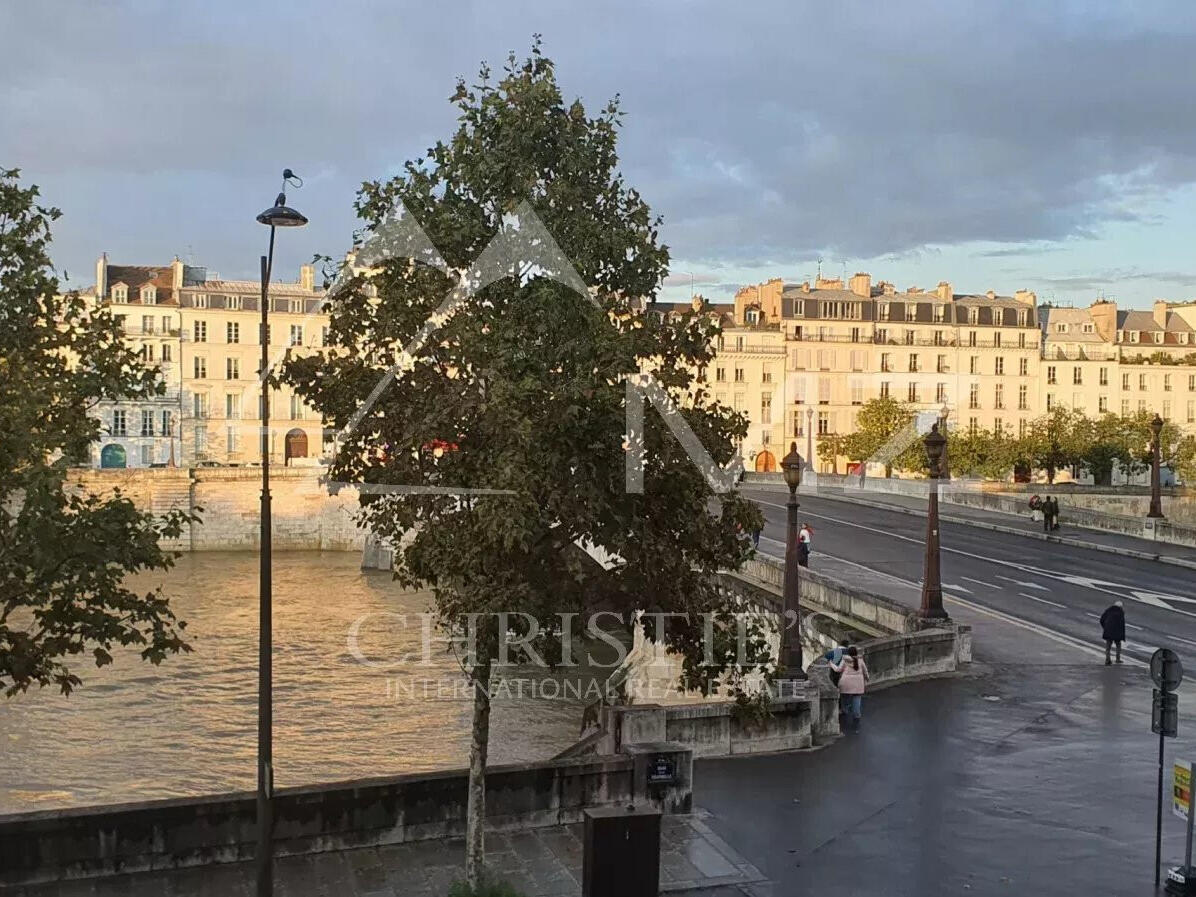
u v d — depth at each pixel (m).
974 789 18.02
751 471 101.56
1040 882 14.17
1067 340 121.75
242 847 14.45
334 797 14.86
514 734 35.56
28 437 13.20
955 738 21.22
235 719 38.00
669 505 13.55
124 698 40.66
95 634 14.12
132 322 99.44
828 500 73.88
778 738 20.36
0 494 13.54
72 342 14.89
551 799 16.05
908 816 16.66
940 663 27.31
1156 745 20.80
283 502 84.62
